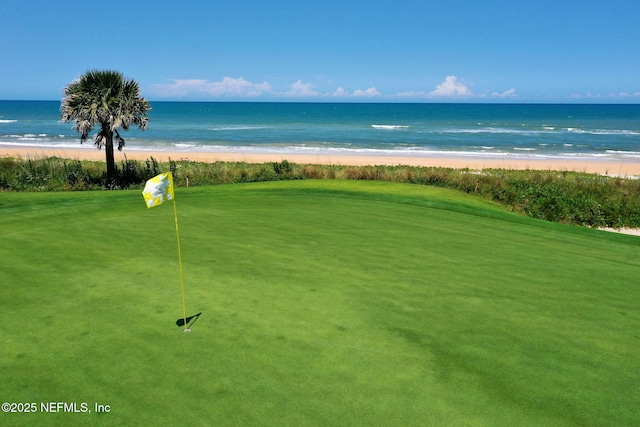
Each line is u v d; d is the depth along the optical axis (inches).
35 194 523.5
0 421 147.1
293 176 889.5
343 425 148.6
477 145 2411.4
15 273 272.2
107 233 357.7
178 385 166.9
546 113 6796.3
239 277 270.7
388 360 187.2
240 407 155.6
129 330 206.1
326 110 7519.7
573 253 350.0
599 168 1595.7
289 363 182.4
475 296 255.0
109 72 816.3
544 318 231.1
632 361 193.8
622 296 264.1
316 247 333.7
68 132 2871.6
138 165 947.3
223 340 198.7
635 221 725.3
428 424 150.9
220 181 874.8
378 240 358.0
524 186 880.3
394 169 1154.0
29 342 195.5
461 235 386.0
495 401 164.2
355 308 234.1
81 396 160.6
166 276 270.5
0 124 3607.3
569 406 163.5
